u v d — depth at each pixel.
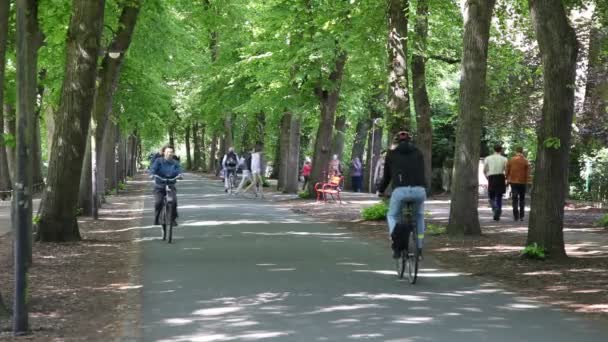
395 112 25.88
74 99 19.53
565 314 10.87
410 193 13.72
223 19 31.61
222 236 22.00
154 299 12.14
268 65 39.09
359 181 52.59
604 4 22.58
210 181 69.69
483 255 17.53
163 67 32.72
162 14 28.80
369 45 28.41
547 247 16.39
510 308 11.30
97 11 19.08
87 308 11.48
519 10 25.67
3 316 10.54
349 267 15.66
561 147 16.20
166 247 19.39
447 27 32.94
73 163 19.94
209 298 12.14
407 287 13.23
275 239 21.16
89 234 23.00
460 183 21.36
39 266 15.84
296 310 11.09
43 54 27.80
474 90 21.00
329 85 38.34
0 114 11.34
